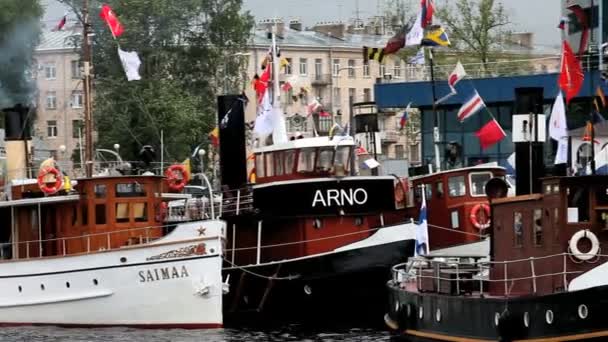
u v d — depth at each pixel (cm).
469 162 10512
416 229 7219
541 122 7369
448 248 7512
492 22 12725
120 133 11906
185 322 7100
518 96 7338
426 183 7744
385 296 7250
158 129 11819
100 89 12062
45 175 7450
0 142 12294
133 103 11981
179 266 7069
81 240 7362
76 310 7225
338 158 7544
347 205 7312
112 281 7150
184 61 12850
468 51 12662
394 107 10694
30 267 7306
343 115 16575
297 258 7294
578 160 8162
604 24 9731
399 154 15662
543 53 14850
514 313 5575
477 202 7606
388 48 8500
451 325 5950
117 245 7306
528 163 7331
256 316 7406
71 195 7381
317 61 16412
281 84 9500
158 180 7375
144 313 7125
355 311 7288
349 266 7225
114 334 6988
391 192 7381
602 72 7975
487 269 6019
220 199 7619
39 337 6931
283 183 7338
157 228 7338
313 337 6794
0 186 8206
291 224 7369
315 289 7275
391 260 7225
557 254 5569
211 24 12988
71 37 12612
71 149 15550
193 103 12119
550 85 10112
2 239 7675
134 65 8288
